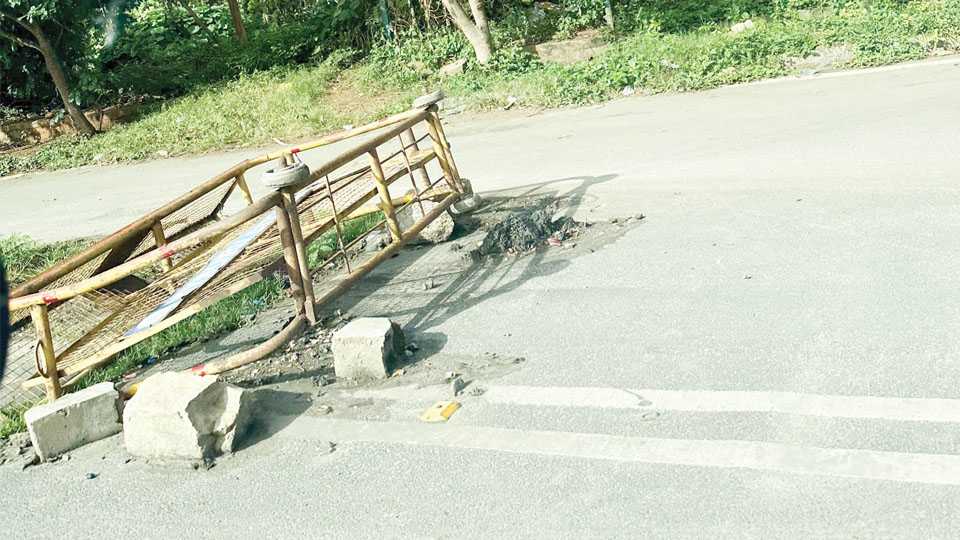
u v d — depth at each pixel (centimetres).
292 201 581
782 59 1380
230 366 534
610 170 921
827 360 439
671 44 1509
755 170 816
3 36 1880
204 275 589
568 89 1438
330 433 452
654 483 362
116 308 690
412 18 2011
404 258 732
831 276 541
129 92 2116
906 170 734
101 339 621
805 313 496
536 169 992
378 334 501
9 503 436
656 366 463
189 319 669
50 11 1814
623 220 724
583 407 434
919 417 377
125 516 408
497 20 2011
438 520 363
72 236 1080
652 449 387
